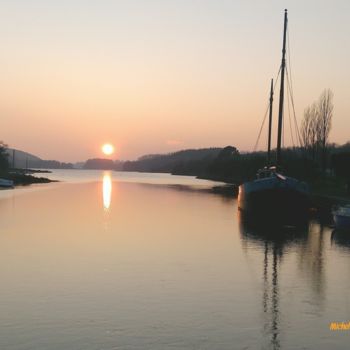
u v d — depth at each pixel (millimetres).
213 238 31859
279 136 50750
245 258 25094
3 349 12547
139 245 28484
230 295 17828
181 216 46125
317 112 93250
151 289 18469
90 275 20609
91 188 104438
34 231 33719
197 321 14844
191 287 18875
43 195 75688
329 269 22578
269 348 12836
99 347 12742
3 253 25359
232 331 14047
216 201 68062
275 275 21188
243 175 140750
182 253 26156
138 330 14000
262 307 16359
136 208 54594
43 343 12977
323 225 39969
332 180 86000
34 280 19641
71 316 15156
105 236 31797
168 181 162000
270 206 44562
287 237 32750
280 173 50719
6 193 79500
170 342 13133
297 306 16547
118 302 16703
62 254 25266
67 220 40969
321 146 93188
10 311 15625
